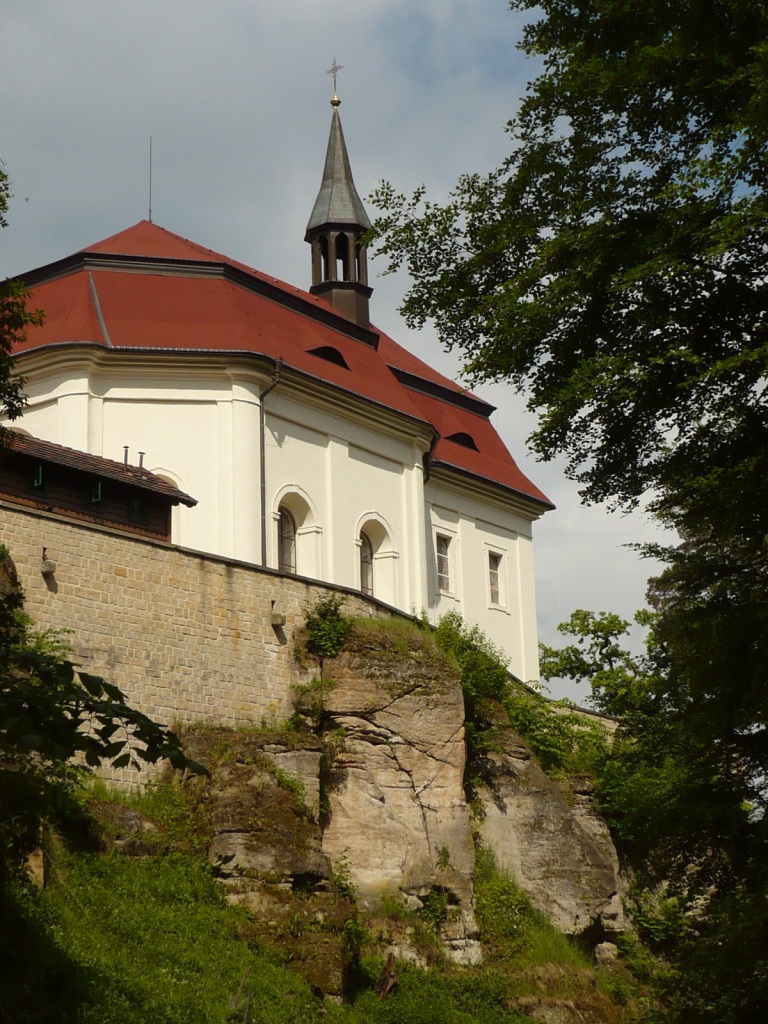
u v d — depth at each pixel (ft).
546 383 75.41
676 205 69.46
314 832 96.89
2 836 45.83
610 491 76.07
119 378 132.98
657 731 90.27
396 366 171.01
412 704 109.70
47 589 94.58
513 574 173.78
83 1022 70.08
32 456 106.01
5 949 66.64
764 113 62.49
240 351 133.18
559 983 107.34
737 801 79.51
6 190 56.90
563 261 74.02
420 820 107.24
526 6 76.95
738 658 65.51
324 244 177.47
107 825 89.40
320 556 139.74
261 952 88.94
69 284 139.44
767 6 64.95
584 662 172.35
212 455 132.77
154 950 82.07
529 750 121.08
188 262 141.90
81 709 43.19
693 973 68.18
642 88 72.28
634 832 87.97
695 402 71.10
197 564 103.76
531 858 116.37
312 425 141.90
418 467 153.99
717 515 66.59
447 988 101.09
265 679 105.50
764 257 69.10
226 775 96.58
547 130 77.41
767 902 65.77
